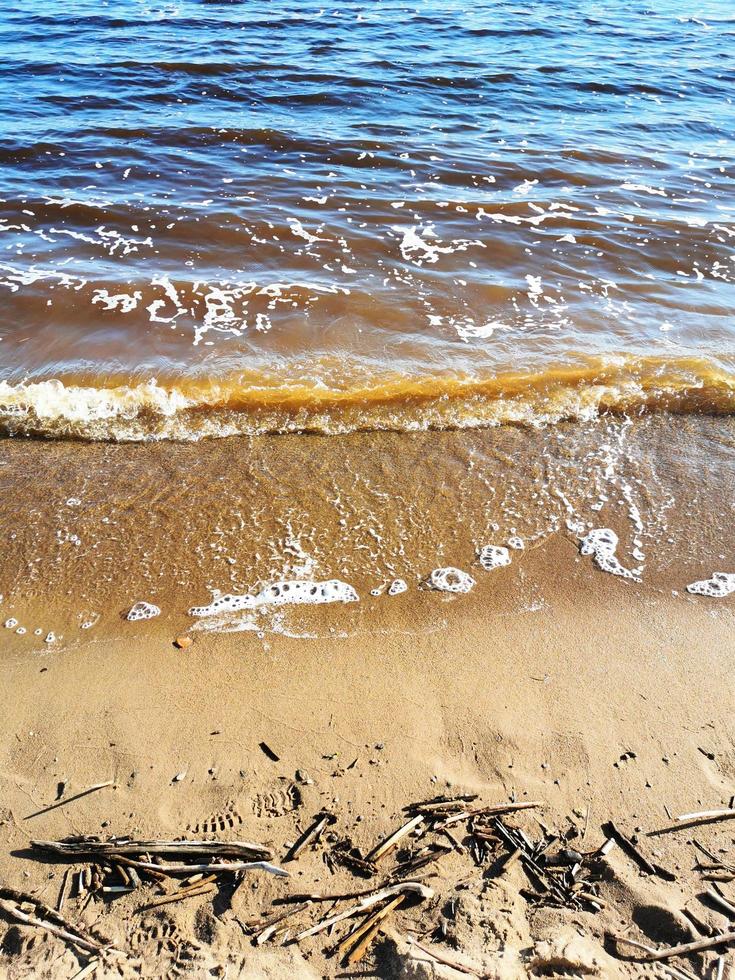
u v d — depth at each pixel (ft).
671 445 10.86
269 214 16.47
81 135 19.76
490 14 32.24
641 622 8.37
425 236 15.92
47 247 15.01
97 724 7.20
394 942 5.53
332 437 10.83
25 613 8.29
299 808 6.54
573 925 5.70
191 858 6.15
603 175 18.95
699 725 7.30
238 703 7.41
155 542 9.16
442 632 8.18
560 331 13.01
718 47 29.17
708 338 12.94
